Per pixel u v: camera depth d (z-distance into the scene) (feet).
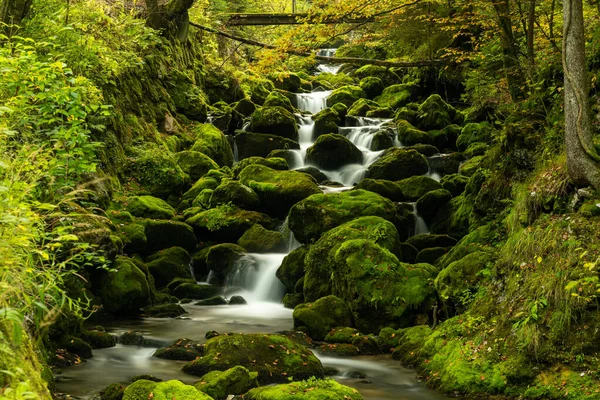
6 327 11.07
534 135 33.19
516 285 25.30
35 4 36.83
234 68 80.84
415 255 40.65
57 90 23.58
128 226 42.16
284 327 33.76
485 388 22.54
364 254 33.40
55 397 21.49
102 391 22.58
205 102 68.64
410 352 27.84
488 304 26.58
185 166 55.42
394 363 27.63
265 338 26.30
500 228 32.35
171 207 49.55
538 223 26.27
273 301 41.24
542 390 21.12
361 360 28.14
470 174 51.83
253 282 42.37
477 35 62.18
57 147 22.47
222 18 74.54
